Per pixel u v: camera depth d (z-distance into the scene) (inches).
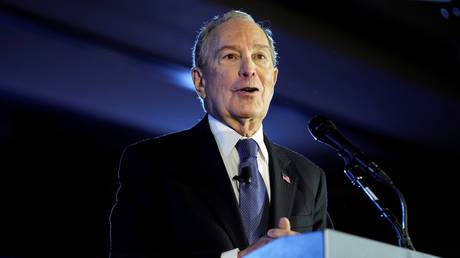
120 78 192.4
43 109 208.7
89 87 198.5
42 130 223.6
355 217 305.4
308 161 76.0
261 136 73.4
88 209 254.4
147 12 152.6
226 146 70.1
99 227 255.3
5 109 205.2
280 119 229.1
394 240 292.5
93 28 157.2
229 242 61.4
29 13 149.0
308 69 189.6
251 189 66.0
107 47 166.7
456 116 228.2
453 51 190.9
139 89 202.5
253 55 73.1
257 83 70.4
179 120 229.5
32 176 239.6
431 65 200.4
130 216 63.9
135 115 222.8
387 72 195.2
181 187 64.7
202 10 152.8
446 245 294.5
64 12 149.9
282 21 165.9
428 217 293.7
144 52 170.1
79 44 165.3
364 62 188.5
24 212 239.3
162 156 67.7
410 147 256.1
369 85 203.8
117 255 61.9
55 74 187.3
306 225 67.0
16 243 236.2
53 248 244.5
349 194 305.9
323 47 178.4
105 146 244.1
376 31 181.5
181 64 177.5
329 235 35.7
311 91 202.7
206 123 73.1
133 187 65.8
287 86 197.9
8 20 152.4
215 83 71.8
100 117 220.4
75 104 208.4
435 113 227.0
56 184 246.2
